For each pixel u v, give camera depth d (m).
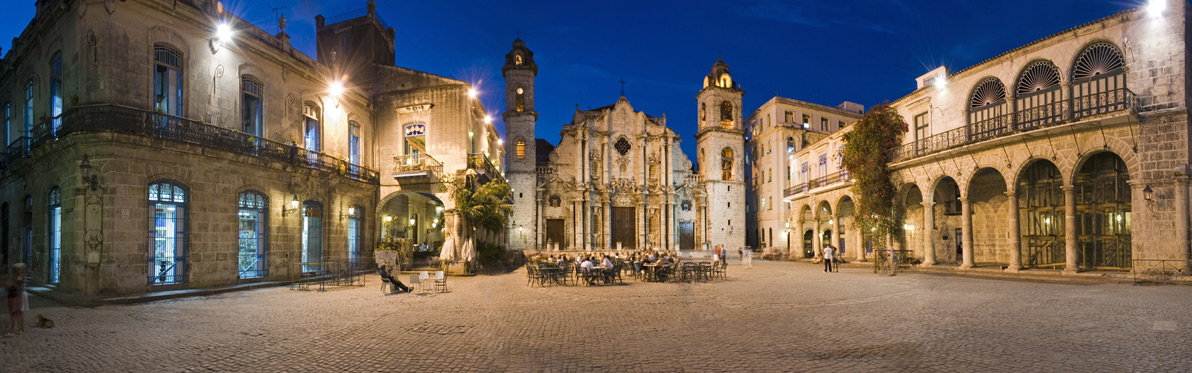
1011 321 11.34
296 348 9.37
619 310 13.81
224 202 19.81
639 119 54.66
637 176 54.28
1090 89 21.41
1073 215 21.17
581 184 51.84
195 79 19.33
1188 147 18.83
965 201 25.14
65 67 17.97
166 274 17.91
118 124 16.75
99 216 16.36
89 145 16.44
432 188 28.84
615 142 54.62
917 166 28.09
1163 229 19.08
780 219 51.97
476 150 35.84
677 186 54.81
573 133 53.38
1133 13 20.11
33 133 19.61
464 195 27.52
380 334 10.58
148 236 17.44
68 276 16.94
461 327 11.33
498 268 31.72
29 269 21.33
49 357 8.79
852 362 8.18
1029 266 25.55
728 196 54.06
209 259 19.12
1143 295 15.14
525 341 9.87
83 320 12.38
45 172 19.39
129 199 16.92
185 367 8.18
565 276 22.12
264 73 22.23
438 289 19.36
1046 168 25.52
